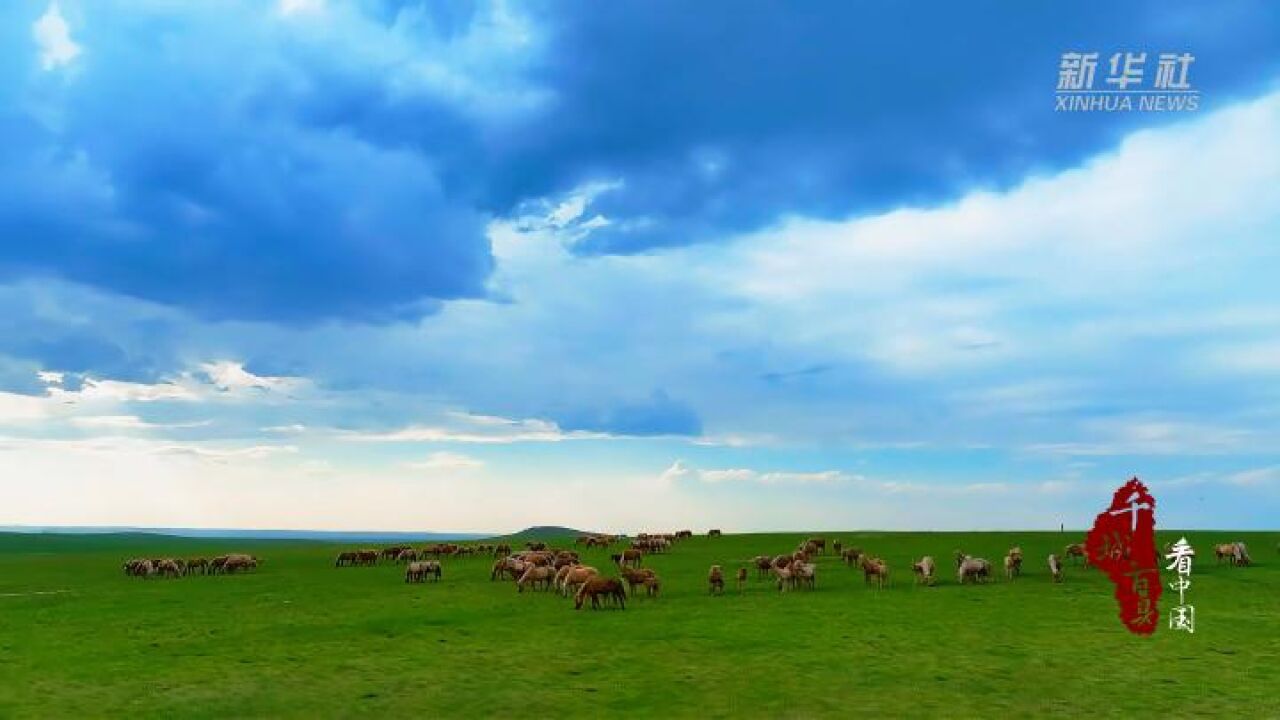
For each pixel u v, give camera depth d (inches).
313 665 1213.7
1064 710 951.0
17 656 1302.9
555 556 2544.3
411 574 2380.7
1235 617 1529.3
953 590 1913.1
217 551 5241.1
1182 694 1016.9
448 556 3415.4
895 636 1371.8
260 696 1043.3
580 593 1708.9
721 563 2701.8
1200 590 1855.3
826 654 1242.0
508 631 1460.4
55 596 2142.0
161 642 1413.6
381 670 1175.6
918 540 3457.2
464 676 1133.7
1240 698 998.4
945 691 1035.3
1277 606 1648.6
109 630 1545.3
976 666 1163.9
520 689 1062.4
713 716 936.3
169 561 2844.5
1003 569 2346.2
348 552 3230.8
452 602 1846.7
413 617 1633.9
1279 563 2380.7
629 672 1145.4
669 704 986.1
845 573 2298.2
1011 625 1464.1
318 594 2074.3
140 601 1996.8
